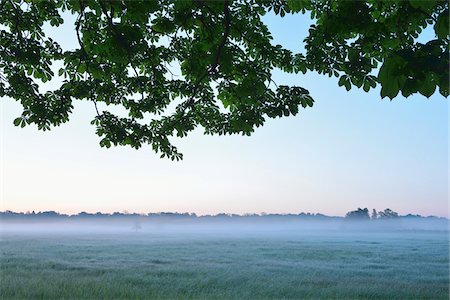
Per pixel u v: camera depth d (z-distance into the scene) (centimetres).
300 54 704
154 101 888
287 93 728
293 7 523
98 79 876
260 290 2195
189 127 946
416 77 192
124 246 6362
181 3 543
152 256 4444
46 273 2758
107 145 945
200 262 3744
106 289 2105
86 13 736
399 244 7750
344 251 5525
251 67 742
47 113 857
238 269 3156
